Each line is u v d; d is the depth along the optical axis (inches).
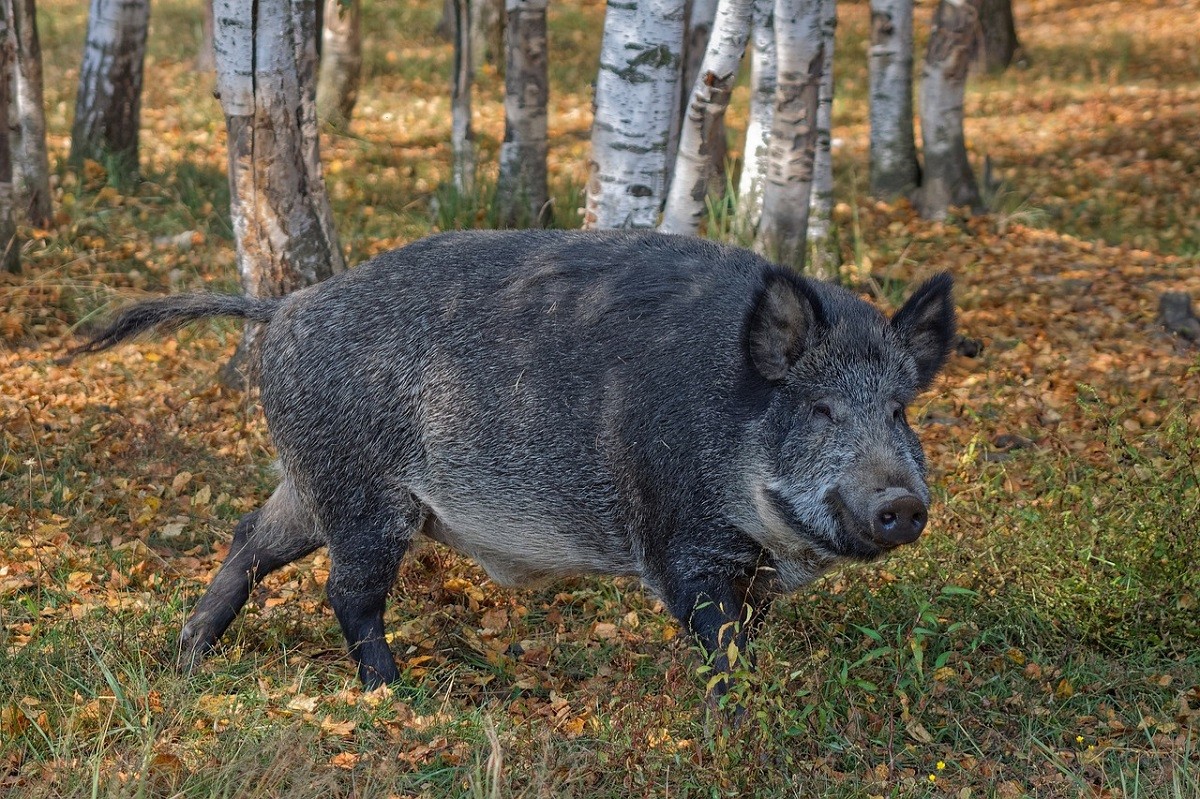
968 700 233.8
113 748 206.4
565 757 205.2
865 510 203.3
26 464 332.2
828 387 213.9
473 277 236.8
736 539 222.5
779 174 433.4
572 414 227.0
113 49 625.0
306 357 240.7
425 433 234.5
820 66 425.7
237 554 257.1
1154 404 386.3
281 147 362.9
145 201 590.2
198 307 257.0
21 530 302.2
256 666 243.1
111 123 634.2
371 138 806.5
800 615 260.4
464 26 583.2
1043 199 709.3
